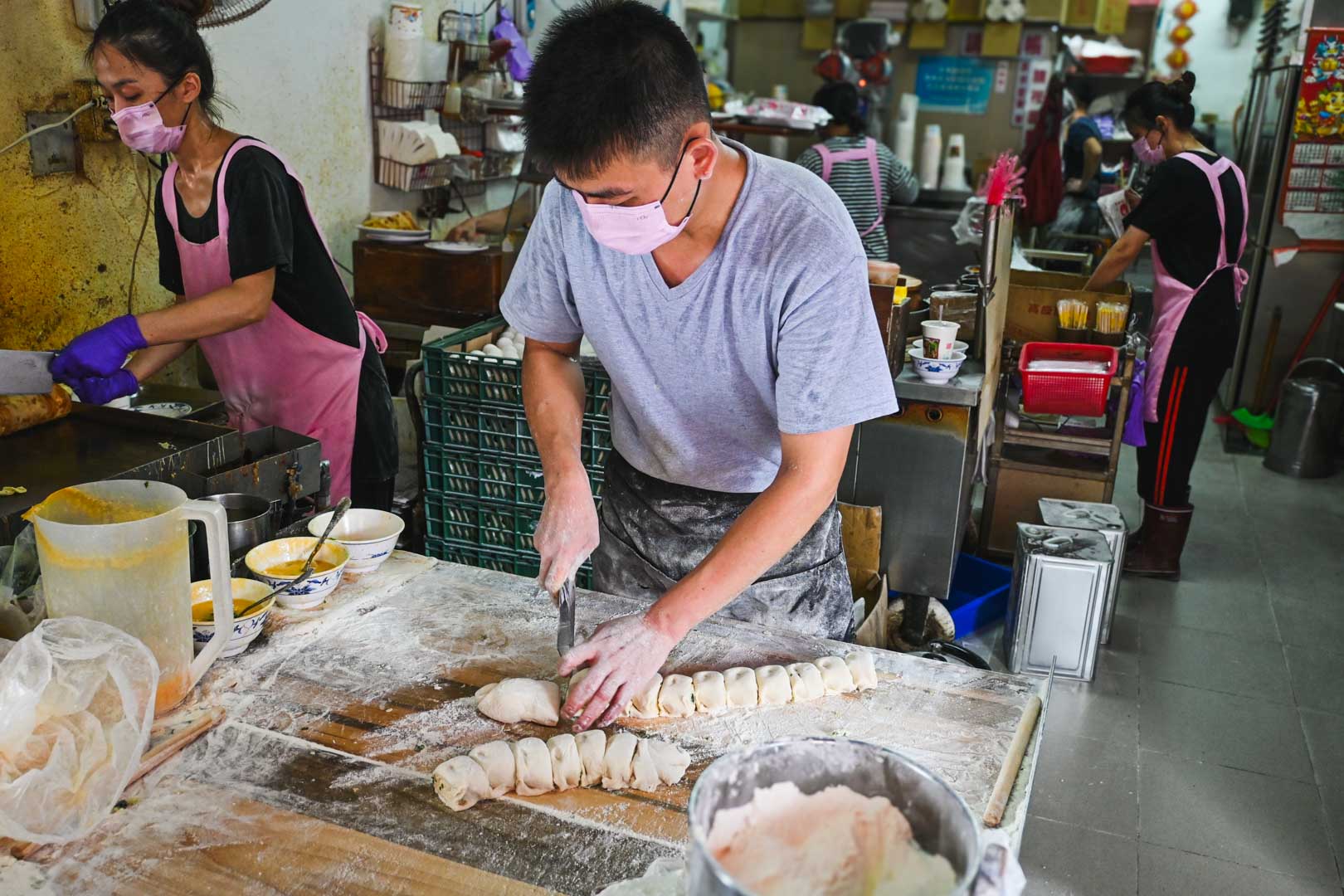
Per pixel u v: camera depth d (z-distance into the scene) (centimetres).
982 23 804
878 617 258
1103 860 224
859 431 286
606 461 188
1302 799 248
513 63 437
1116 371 343
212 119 242
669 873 96
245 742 118
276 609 146
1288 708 289
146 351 230
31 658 105
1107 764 259
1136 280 859
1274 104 513
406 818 107
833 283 130
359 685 130
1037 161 579
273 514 178
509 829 106
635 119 108
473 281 344
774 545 129
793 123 507
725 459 163
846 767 79
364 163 390
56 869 98
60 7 256
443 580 158
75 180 269
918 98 841
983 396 286
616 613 150
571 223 145
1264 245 516
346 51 368
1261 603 354
